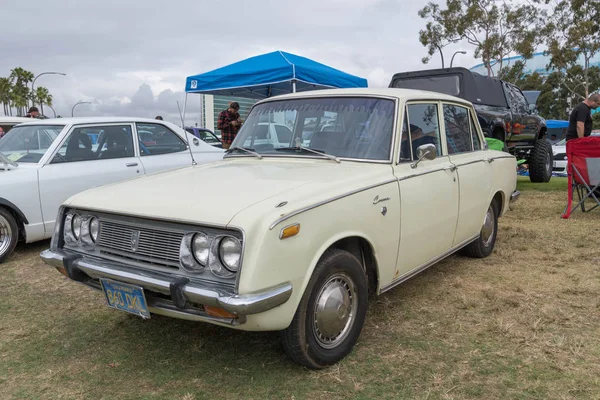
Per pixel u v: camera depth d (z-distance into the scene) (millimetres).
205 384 2814
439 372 2883
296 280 2578
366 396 2658
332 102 3852
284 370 2945
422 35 32906
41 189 5531
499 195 5270
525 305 3865
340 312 2941
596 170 7066
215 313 2504
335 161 3500
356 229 2967
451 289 4250
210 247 2508
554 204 8227
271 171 3330
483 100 8875
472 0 31578
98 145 6188
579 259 5109
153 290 2639
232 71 9133
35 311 3961
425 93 4098
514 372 2877
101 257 2982
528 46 30531
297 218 2568
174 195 2881
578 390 2680
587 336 3320
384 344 3246
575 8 30594
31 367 3059
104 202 3018
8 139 6188
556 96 45156
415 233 3555
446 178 3955
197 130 14375
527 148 10758
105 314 3877
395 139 3496
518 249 5535
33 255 5602
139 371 2984
